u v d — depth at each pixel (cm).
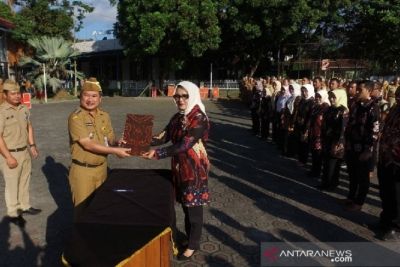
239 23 2111
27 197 453
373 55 2492
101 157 332
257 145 909
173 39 2261
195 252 364
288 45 2638
